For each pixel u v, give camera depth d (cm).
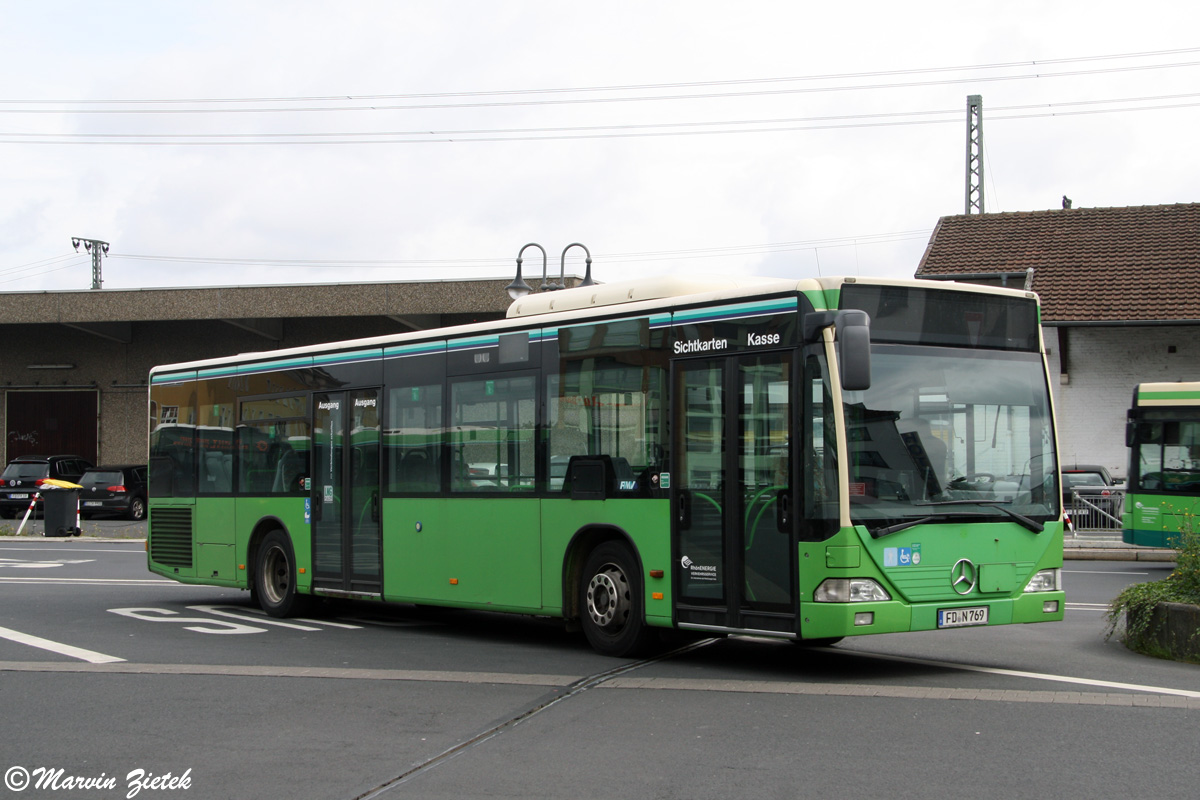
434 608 1485
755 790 596
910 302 920
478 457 1151
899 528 875
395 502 1233
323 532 1327
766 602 902
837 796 583
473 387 1163
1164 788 588
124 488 3481
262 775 644
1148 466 2006
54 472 3553
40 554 2458
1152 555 2228
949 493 910
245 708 820
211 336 4041
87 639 1175
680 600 966
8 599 1584
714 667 977
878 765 638
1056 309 2805
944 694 834
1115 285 2853
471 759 670
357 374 1297
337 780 632
